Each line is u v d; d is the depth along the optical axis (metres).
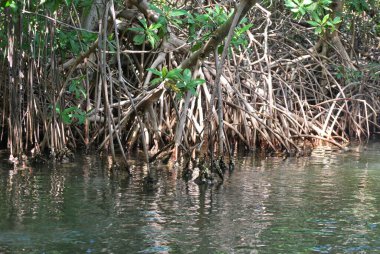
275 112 13.77
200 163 9.95
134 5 12.26
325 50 16.98
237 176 10.16
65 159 11.40
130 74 13.49
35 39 11.33
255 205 8.20
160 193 8.80
